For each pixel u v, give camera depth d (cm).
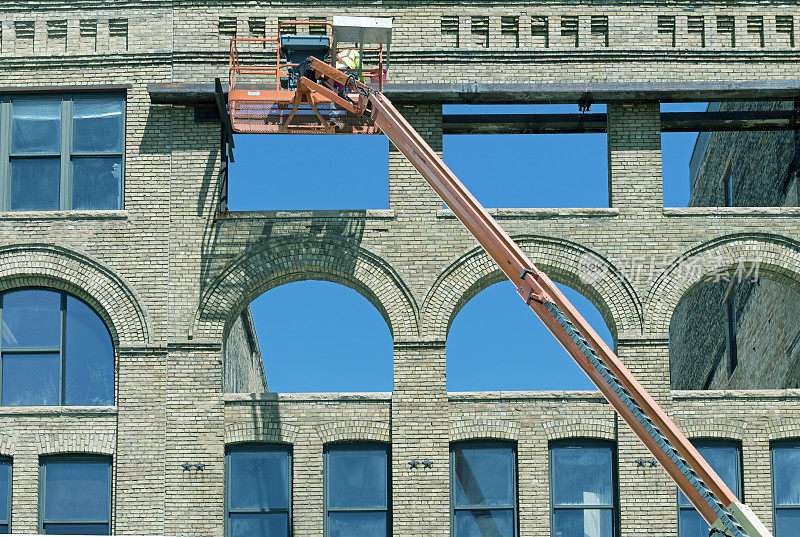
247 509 3469
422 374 3509
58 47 3731
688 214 3591
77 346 3578
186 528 3438
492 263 3569
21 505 3453
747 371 4509
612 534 3444
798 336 3969
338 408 3506
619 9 3712
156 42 3712
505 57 3681
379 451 3503
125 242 3600
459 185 3102
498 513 3453
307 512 3456
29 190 3659
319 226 3600
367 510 3469
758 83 3609
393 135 3300
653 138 3641
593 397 3491
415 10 3716
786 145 3988
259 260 3584
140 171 3641
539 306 2905
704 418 3475
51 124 3684
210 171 3641
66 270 3578
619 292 3553
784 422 3469
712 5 3712
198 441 3484
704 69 3675
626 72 3672
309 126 3675
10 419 3494
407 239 3584
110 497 3478
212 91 3597
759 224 3581
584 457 3484
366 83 3650
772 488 3444
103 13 3738
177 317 3556
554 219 3591
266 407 3509
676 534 3416
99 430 3494
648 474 3447
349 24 3444
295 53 3653
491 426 3481
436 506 3438
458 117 3784
